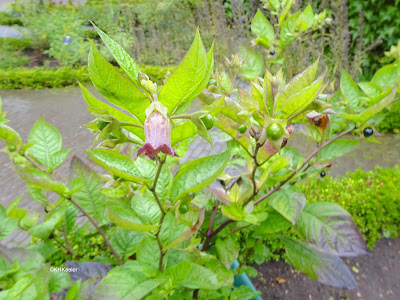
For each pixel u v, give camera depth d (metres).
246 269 0.43
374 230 0.64
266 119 0.18
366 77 1.32
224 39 1.46
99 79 0.14
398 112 1.06
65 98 1.48
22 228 0.35
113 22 2.01
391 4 1.20
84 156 0.99
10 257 0.26
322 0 1.29
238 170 0.34
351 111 0.33
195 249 0.25
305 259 0.36
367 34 1.30
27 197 0.83
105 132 0.16
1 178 0.91
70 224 0.37
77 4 2.28
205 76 0.16
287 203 0.32
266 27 0.43
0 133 0.29
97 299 0.21
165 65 1.75
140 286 0.22
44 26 2.09
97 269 0.30
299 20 0.41
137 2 2.14
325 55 1.26
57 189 0.26
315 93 0.18
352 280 0.34
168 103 0.15
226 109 0.22
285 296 0.56
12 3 2.45
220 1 1.54
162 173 0.23
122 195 0.29
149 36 1.87
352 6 1.29
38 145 0.32
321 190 0.66
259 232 0.35
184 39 1.74
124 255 0.30
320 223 0.34
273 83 0.19
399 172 0.72
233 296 0.34
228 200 0.28
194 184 0.20
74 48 1.87
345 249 0.33
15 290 0.19
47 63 1.80
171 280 0.24
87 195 0.29
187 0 1.88
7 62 1.84
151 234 0.26
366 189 0.68
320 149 0.31
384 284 0.58
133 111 0.16
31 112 1.33
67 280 0.26
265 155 0.24
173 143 0.18
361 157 0.96
